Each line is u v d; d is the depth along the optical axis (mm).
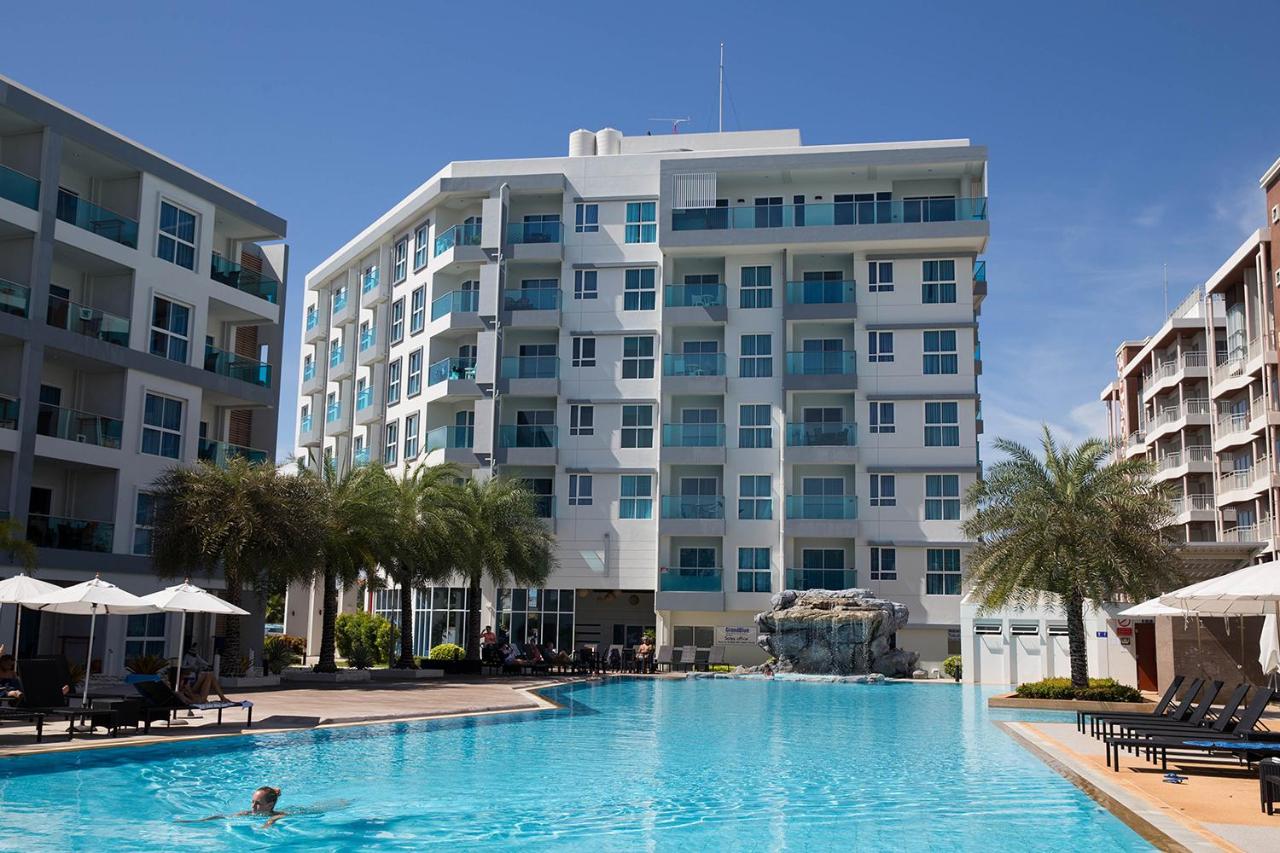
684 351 54000
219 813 11859
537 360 54469
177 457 36969
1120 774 14672
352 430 63969
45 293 32469
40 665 17328
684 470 52625
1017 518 29797
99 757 15609
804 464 51469
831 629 42625
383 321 61969
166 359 36594
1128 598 29328
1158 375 72500
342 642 49750
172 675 26469
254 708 22656
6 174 31750
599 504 53000
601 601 55906
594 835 10938
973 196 52438
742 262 53844
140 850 10039
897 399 50938
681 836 10898
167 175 37188
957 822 11617
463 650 46062
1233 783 13836
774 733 21016
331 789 13531
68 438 33188
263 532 29250
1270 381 51719
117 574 34125
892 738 20281
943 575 49594
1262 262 52031
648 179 55250
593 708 26547
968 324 50938
